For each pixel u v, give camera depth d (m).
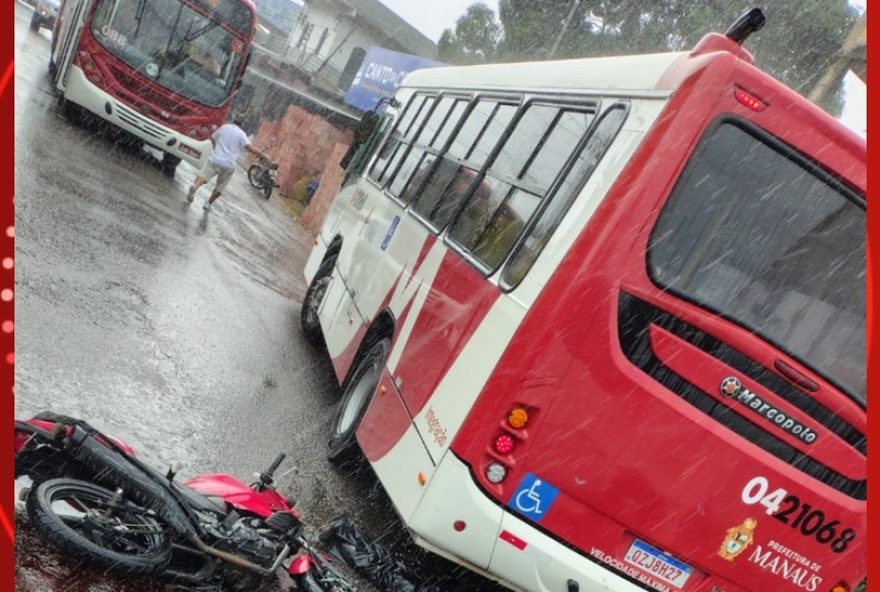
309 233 18.89
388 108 9.55
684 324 3.85
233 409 6.14
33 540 3.24
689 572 4.17
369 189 8.47
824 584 4.21
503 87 5.84
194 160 15.78
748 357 3.89
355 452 5.79
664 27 21.41
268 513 3.82
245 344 7.94
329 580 3.80
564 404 3.88
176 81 15.09
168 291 8.29
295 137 25.17
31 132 12.47
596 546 4.08
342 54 44.91
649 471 3.96
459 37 28.36
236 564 3.45
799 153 3.81
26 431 3.10
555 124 4.70
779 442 3.99
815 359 3.94
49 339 5.61
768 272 3.88
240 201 18.59
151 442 4.94
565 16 23.83
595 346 3.83
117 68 14.53
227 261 11.34
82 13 14.90
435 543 4.11
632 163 3.80
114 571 3.06
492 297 4.32
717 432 3.93
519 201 4.63
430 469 4.14
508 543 4.00
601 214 3.82
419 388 4.74
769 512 4.07
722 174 3.81
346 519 4.68
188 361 6.70
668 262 3.82
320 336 8.87
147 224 10.77
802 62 19.59
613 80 4.34
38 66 20.88
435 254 5.52
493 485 3.96
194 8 14.86
